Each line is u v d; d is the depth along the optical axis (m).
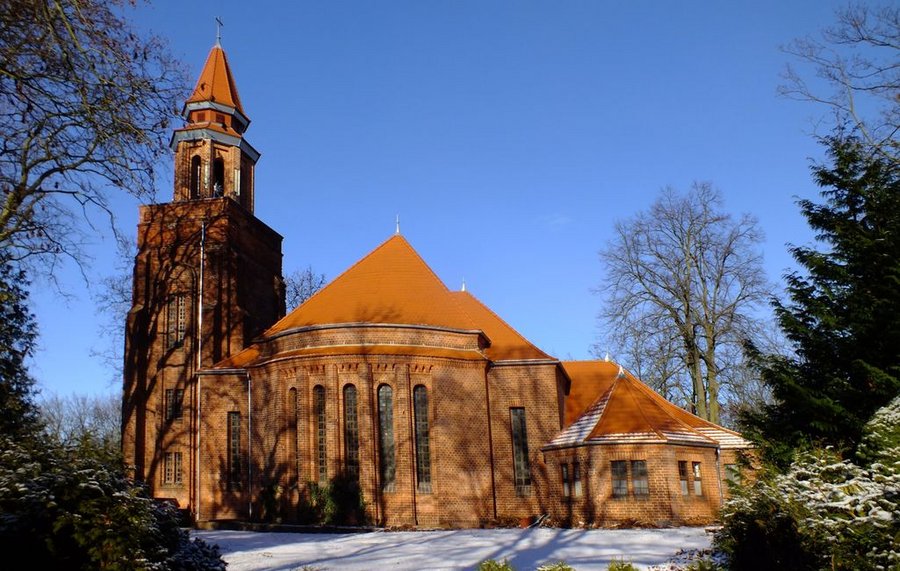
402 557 22.86
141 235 46.69
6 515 13.61
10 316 26.41
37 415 24.66
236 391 40.97
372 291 39.12
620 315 47.47
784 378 22.08
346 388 36.41
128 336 45.38
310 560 22.53
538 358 40.12
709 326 45.66
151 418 44.19
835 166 23.50
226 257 45.25
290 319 39.75
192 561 16.27
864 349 21.41
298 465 35.91
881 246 21.38
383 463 35.75
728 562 16.64
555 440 37.94
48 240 24.08
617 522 33.34
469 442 37.25
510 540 26.75
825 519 14.49
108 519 14.09
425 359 37.16
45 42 18.69
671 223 47.19
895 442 16.16
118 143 21.02
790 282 23.47
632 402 36.53
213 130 47.59
